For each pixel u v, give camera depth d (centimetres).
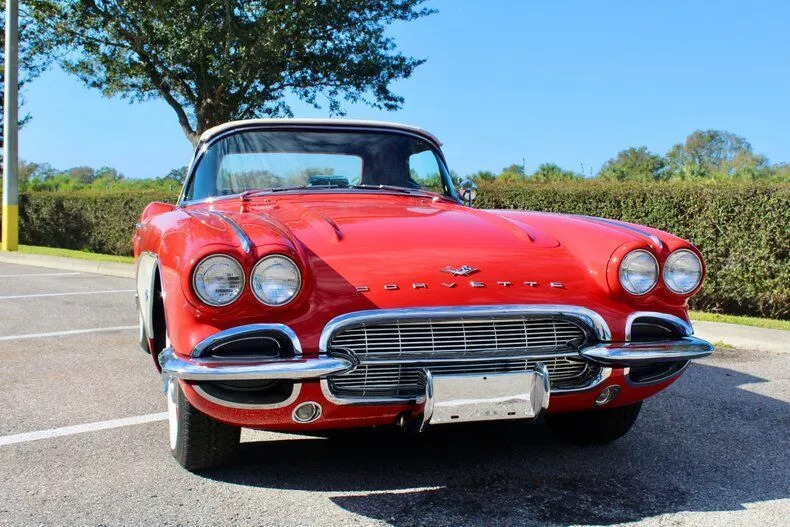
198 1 1434
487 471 313
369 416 272
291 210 343
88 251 1764
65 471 310
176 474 307
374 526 258
